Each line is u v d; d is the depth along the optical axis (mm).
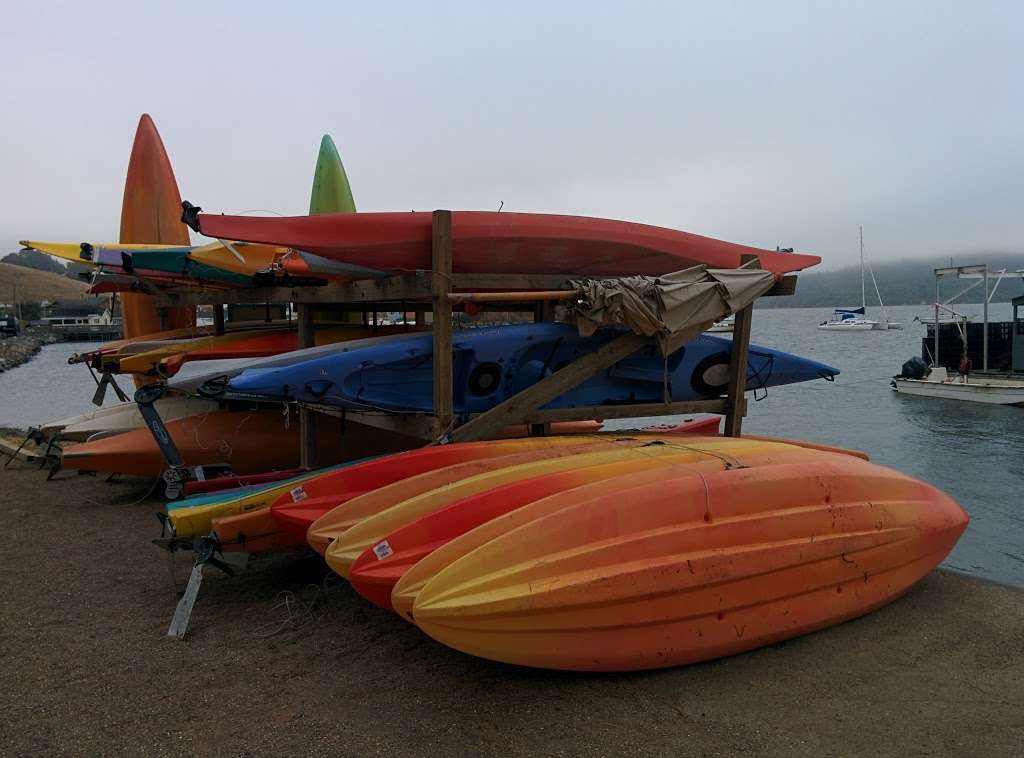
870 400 24641
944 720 3605
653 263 6645
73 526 7027
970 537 9922
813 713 3641
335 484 4965
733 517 4070
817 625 4445
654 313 5801
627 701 3705
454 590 3453
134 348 8781
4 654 4207
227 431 8188
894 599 5004
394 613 4777
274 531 4926
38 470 9859
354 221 5371
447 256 5371
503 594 3443
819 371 7801
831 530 4406
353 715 3543
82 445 8031
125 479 9172
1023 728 3547
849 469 4707
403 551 3914
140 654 4207
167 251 7422
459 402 6086
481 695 3736
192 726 3445
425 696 3727
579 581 3551
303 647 4293
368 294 6172
